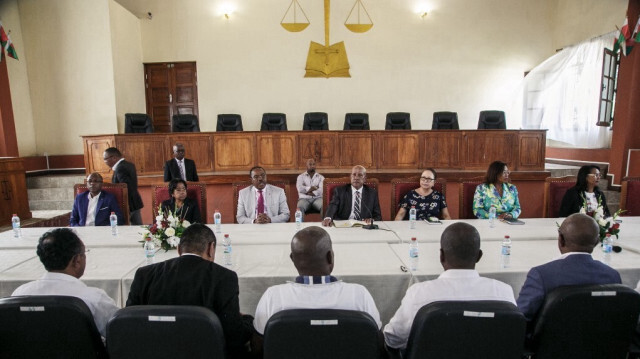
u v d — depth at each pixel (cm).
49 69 627
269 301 125
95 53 621
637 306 122
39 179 592
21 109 622
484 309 108
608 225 225
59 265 135
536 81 737
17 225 257
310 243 123
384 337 144
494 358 112
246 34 722
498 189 334
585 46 662
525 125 745
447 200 505
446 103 744
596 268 139
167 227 223
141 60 716
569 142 697
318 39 727
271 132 528
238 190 351
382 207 510
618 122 553
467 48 736
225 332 132
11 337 116
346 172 512
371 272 184
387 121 615
